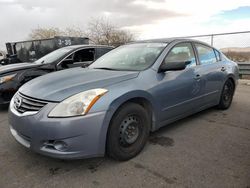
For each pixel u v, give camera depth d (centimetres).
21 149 315
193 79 373
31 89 280
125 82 281
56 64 566
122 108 270
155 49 357
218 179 246
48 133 237
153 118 317
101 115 248
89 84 265
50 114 239
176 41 377
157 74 319
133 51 380
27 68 517
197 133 371
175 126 401
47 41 1083
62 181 245
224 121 427
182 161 283
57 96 249
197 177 250
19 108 271
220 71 448
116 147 269
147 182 242
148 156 296
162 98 320
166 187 234
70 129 235
